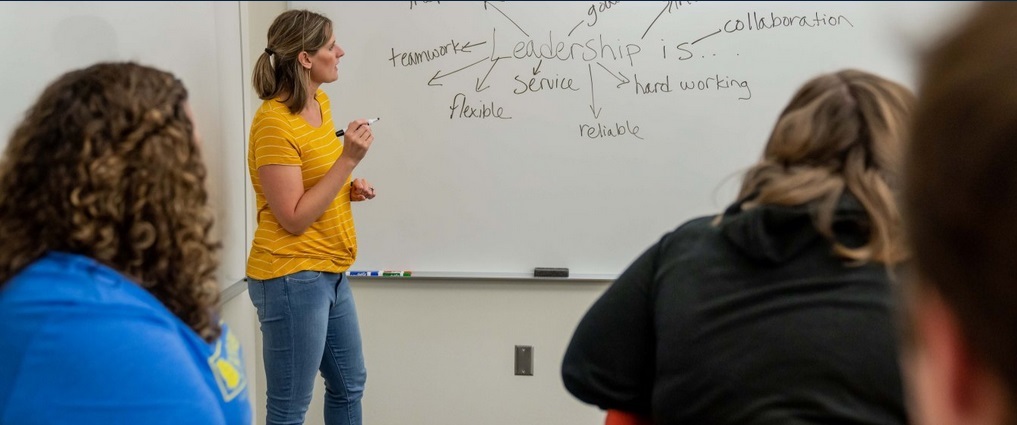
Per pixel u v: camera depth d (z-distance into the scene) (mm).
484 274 2441
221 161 2121
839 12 2328
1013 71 241
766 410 781
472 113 2373
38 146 899
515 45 2348
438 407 2523
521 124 2377
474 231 2424
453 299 2475
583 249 2428
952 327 274
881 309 782
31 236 896
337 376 2057
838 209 812
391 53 2350
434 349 2498
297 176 1771
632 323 980
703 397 830
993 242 241
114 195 891
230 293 2150
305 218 1762
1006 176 236
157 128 928
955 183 251
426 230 2426
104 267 905
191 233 958
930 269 272
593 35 2342
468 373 2508
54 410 854
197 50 1995
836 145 854
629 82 2357
